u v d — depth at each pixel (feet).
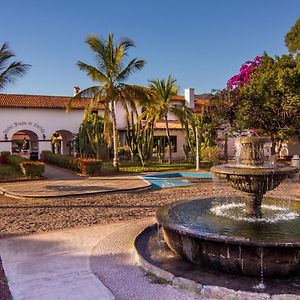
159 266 20.54
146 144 85.35
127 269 20.45
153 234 27.27
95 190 50.55
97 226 30.86
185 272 19.56
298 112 69.05
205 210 27.14
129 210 38.24
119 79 74.38
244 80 82.79
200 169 80.69
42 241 26.35
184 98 135.44
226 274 19.08
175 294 17.20
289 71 70.44
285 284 17.75
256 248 17.95
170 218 23.27
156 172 75.00
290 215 25.81
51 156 97.19
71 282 18.79
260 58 84.17
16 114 105.09
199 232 19.52
